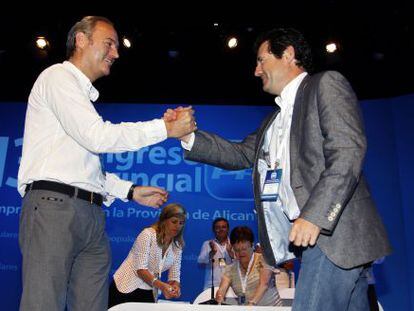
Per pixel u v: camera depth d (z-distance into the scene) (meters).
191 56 6.64
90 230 1.76
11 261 6.16
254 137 2.24
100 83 6.97
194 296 6.00
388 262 5.97
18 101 6.84
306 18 5.85
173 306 2.07
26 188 1.74
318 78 1.66
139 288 3.60
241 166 2.21
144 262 3.53
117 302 3.57
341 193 1.42
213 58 6.65
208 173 6.50
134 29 6.12
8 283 6.08
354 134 1.49
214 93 7.00
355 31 5.98
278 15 5.84
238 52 6.44
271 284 3.48
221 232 5.22
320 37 6.04
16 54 6.46
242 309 2.05
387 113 6.57
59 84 1.78
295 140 1.64
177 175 6.49
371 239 1.51
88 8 5.72
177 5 5.73
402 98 6.55
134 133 1.76
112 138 1.72
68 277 1.70
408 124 6.43
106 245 1.89
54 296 1.61
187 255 6.16
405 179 6.27
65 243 1.65
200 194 6.43
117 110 6.86
